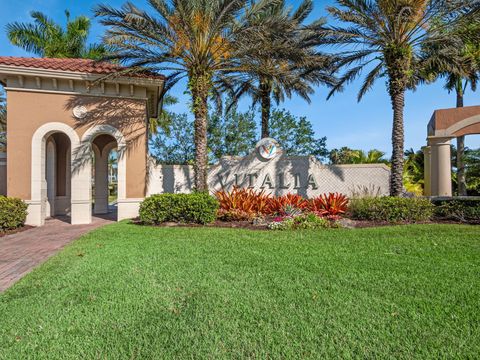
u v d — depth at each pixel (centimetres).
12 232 1018
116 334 311
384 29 1247
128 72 1240
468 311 355
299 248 688
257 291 421
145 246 713
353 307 368
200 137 1277
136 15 1130
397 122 1276
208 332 313
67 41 2148
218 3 1083
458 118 1563
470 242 746
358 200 1216
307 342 294
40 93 1238
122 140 1312
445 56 1236
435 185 1538
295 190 1574
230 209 1205
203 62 1243
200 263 562
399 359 266
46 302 391
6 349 288
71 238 904
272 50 1209
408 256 612
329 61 1379
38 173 1216
